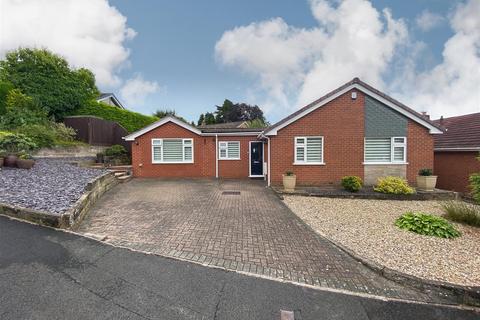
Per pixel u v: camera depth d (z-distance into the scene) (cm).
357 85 1135
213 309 292
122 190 1038
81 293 306
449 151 1270
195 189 1097
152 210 716
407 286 367
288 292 335
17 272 341
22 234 463
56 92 1691
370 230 596
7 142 1030
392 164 1144
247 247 476
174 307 292
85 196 653
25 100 1421
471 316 311
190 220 629
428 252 473
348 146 1152
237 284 347
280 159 1170
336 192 1002
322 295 333
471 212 666
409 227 597
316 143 1167
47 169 980
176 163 1521
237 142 1548
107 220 608
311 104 1146
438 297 347
